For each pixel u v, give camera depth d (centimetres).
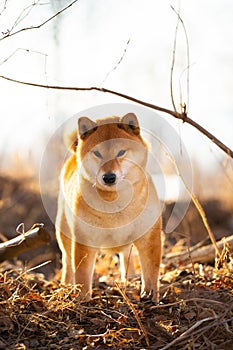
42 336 175
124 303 191
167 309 188
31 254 291
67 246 221
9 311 179
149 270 201
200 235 300
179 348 170
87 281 201
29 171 348
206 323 177
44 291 201
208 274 220
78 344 172
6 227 305
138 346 172
